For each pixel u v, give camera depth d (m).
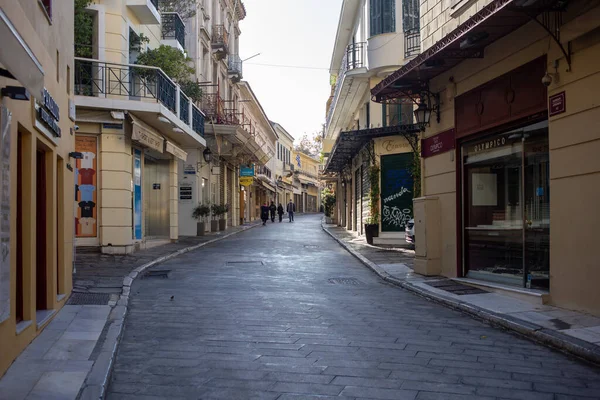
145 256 14.73
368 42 19.91
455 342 6.12
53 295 7.04
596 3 6.73
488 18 7.75
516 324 6.62
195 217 24.27
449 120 11.20
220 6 31.53
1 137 4.38
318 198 103.81
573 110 7.34
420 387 4.54
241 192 40.62
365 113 23.06
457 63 10.52
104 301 8.20
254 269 13.16
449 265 11.12
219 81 31.03
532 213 8.64
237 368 5.04
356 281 11.38
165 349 5.71
